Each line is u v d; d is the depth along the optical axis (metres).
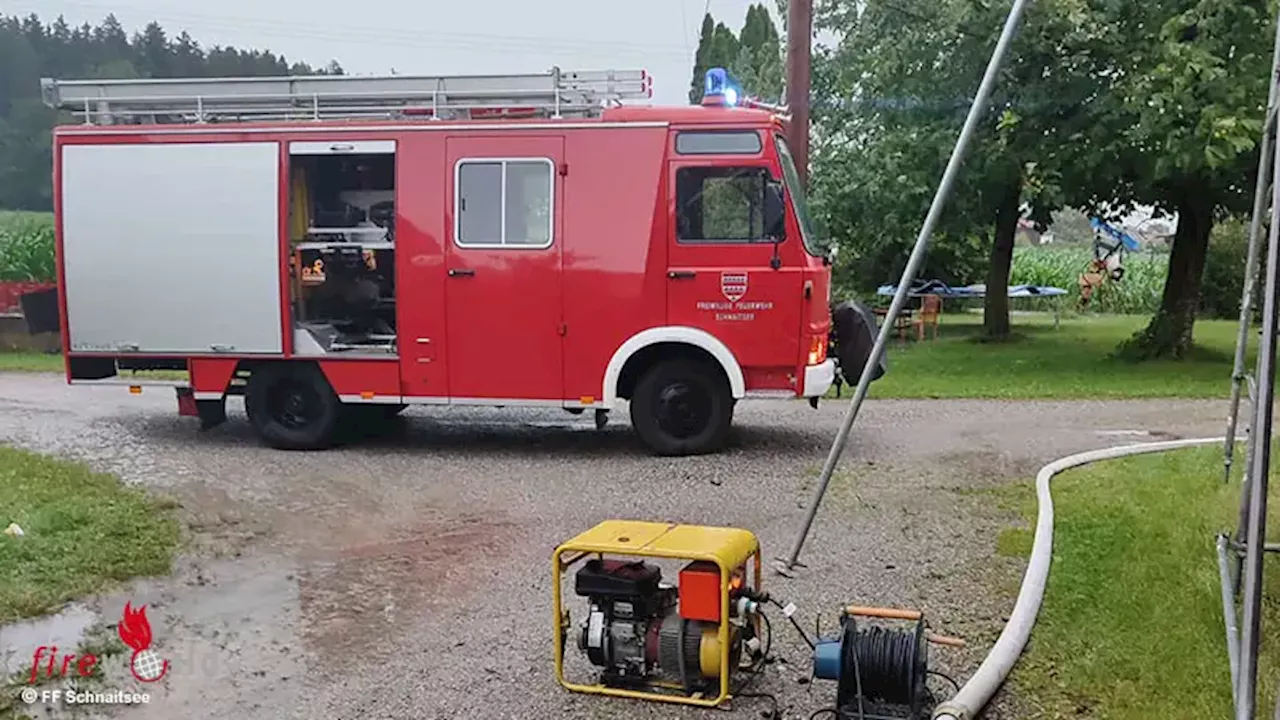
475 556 6.75
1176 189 16.53
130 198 10.16
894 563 6.43
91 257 10.28
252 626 5.51
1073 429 11.23
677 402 9.78
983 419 11.91
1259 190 6.21
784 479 8.82
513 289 9.66
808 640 4.73
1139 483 8.12
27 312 19.42
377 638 5.35
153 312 10.23
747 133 9.36
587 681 4.80
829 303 9.92
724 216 9.41
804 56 12.03
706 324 9.48
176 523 7.32
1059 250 39.97
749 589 4.71
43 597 5.70
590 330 9.60
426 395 9.91
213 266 10.09
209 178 10.03
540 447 10.39
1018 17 5.46
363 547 6.94
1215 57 13.70
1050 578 5.83
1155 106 13.82
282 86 10.04
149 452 10.08
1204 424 11.50
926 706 4.37
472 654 5.13
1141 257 37.06
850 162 18.52
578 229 9.55
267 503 8.08
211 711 4.52
